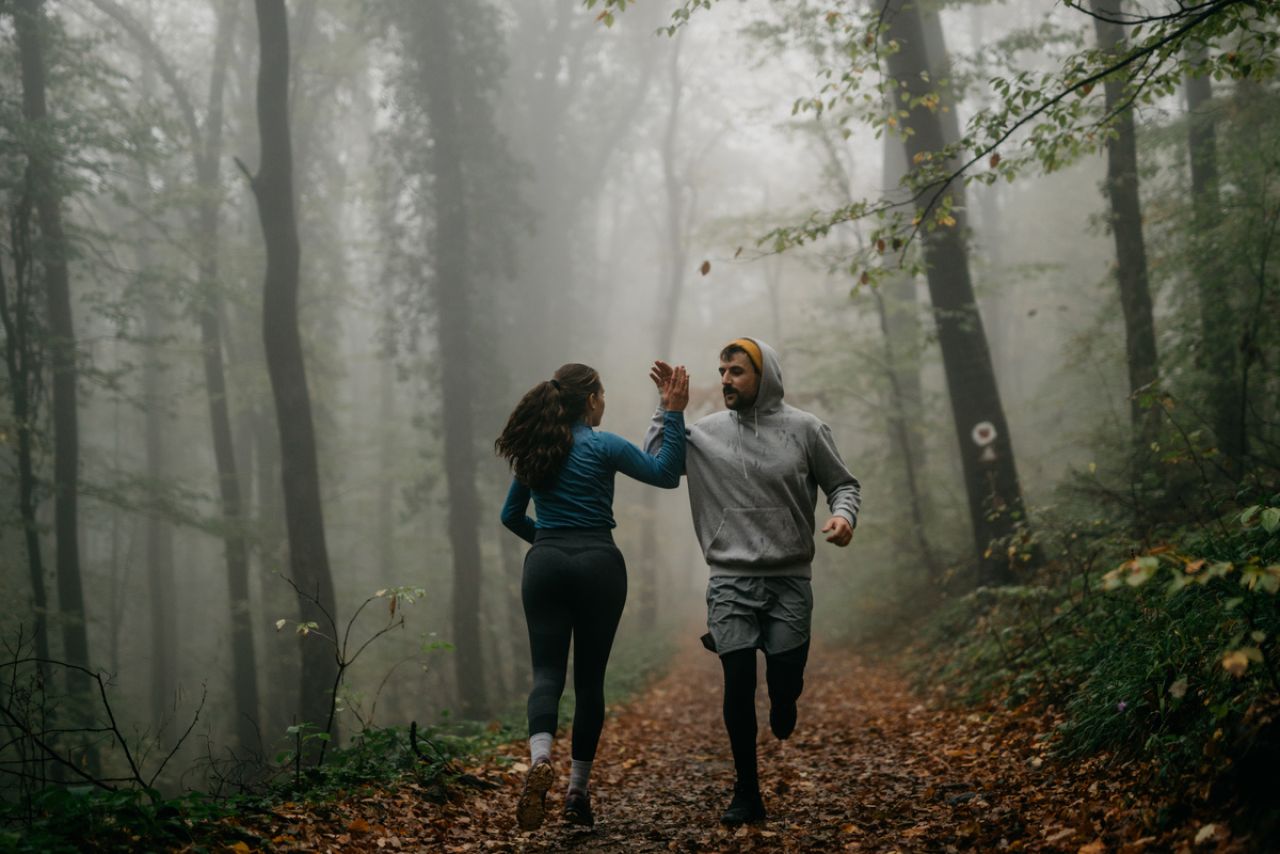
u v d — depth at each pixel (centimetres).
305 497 1260
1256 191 900
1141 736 364
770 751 642
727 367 391
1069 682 524
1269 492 560
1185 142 1318
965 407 1062
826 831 366
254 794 418
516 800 454
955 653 909
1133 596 528
